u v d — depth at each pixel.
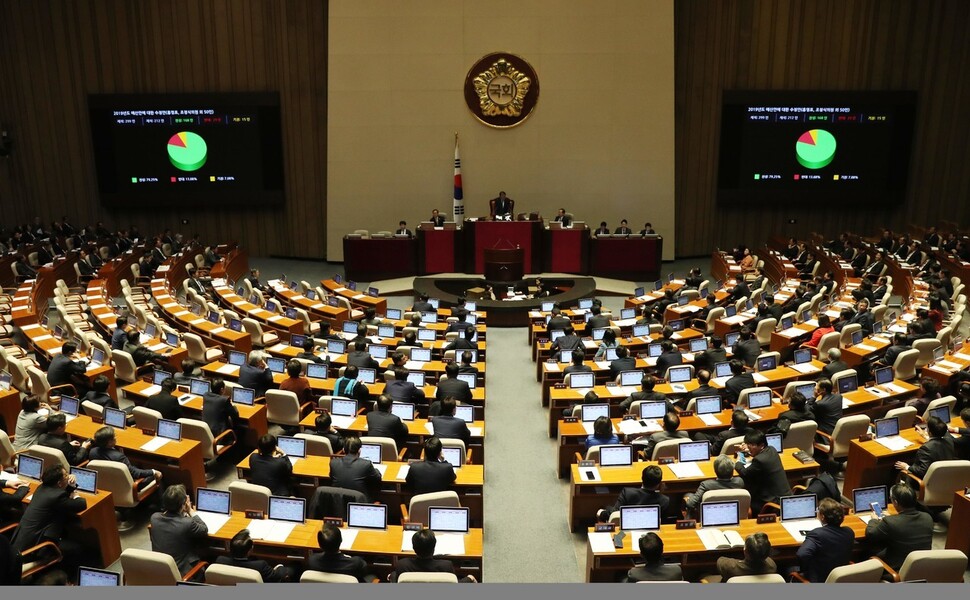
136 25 23.45
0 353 12.06
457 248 21.48
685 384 10.94
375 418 8.85
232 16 23.38
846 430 8.90
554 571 7.72
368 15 22.53
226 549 6.61
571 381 11.14
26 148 24.25
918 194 24.44
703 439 8.74
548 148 23.22
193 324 14.48
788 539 6.48
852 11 23.19
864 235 25.00
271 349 12.97
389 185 23.52
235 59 23.66
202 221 25.17
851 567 5.45
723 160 23.84
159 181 23.98
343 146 23.30
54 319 17.61
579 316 16.25
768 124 23.52
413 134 23.17
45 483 6.93
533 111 22.98
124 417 9.15
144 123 23.56
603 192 23.47
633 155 23.22
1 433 8.45
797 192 23.94
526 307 17.78
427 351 12.50
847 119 23.42
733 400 10.25
